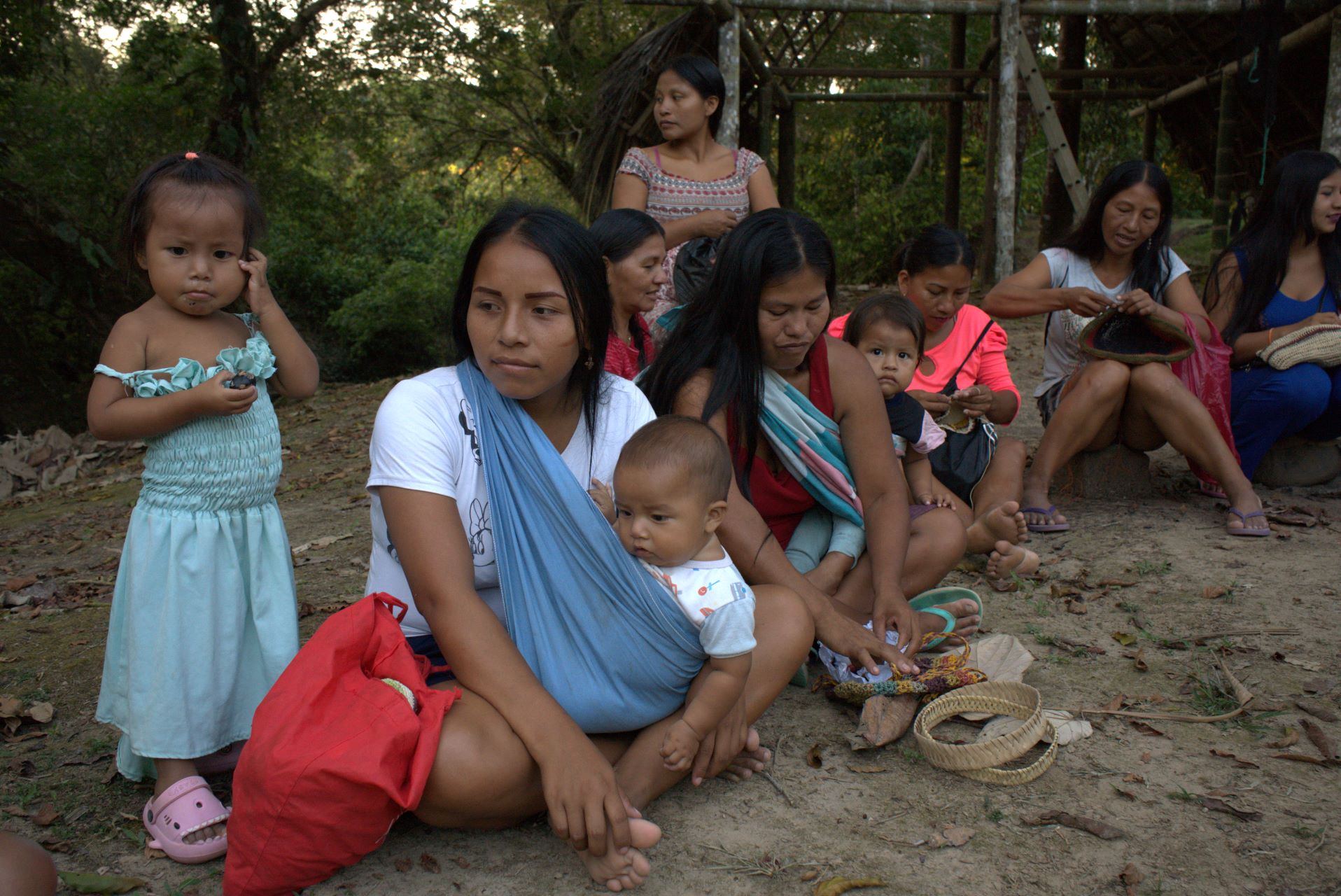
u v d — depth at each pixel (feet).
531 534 7.10
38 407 46.78
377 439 7.16
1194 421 13.87
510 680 6.64
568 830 6.33
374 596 6.94
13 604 14.14
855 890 6.66
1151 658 10.11
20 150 41.63
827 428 9.55
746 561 8.64
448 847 7.22
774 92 46.73
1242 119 40.11
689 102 15.96
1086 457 15.40
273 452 7.89
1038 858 6.98
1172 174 65.36
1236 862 6.90
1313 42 32.65
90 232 40.96
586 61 51.26
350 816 6.21
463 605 6.77
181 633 7.37
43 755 9.05
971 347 13.88
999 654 9.64
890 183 70.54
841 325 12.84
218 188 7.48
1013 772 7.84
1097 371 14.21
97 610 13.51
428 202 70.74
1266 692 9.32
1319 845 7.04
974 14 34.22
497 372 6.84
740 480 9.74
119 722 7.66
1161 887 6.64
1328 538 13.41
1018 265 51.01
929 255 13.21
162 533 7.39
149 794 8.25
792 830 7.37
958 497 13.32
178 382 7.39
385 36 48.49
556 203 65.41
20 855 5.72
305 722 6.27
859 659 8.52
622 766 7.29
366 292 57.98
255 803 6.19
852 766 8.25
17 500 26.09
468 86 53.78
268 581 7.89
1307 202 14.83
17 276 45.62
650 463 6.84
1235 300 15.46
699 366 9.30
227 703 7.65
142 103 42.75
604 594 7.06
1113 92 45.14
